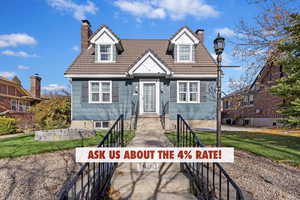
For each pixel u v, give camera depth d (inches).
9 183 140.3
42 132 281.6
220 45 165.3
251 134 353.4
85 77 441.7
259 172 151.7
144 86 454.3
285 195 115.8
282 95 249.9
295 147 226.1
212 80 455.8
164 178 145.7
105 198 129.0
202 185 119.6
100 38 460.4
